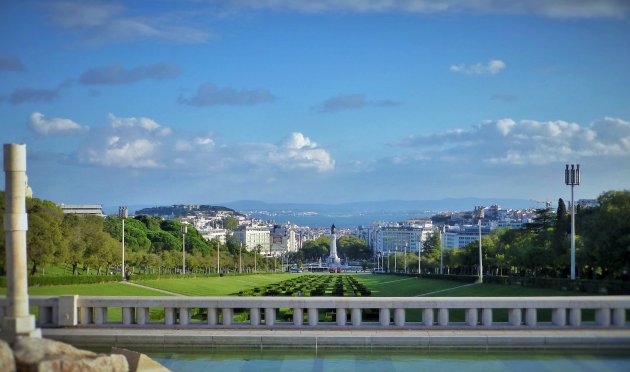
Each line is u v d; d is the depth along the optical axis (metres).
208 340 29.39
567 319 32.16
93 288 71.50
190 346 29.50
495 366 26.56
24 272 26.98
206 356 28.48
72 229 84.06
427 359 27.92
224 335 29.47
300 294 74.94
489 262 130.88
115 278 86.50
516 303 31.47
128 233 159.75
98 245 89.38
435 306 31.62
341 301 31.80
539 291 64.62
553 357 28.12
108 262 99.56
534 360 27.59
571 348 28.83
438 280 123.00
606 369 26.00
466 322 31.84
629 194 65.00
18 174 26.88
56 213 78.81
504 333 29.77
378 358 28.12
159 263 135.88
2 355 19.89
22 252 26.98
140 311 32.53
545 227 120.88
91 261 89.56
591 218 71.75
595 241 64.12
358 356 28.53
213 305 32.09
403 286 106.88
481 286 82.69
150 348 29.56
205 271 182.88
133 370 23.98
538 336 28.91
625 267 63.56
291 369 26.25
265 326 31.80
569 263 80.06
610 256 62.28
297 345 29.19
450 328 31.27
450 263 165.50
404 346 29.02
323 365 26.89
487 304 31.55
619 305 31.39
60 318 32.19
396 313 31.84
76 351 22.52
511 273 122.38
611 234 62.06
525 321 32.03
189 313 32.75
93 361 21.67
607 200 67.31
